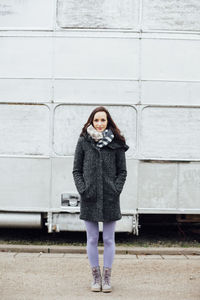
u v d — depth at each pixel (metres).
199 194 6.41
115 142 4.20
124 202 6.32
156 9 6.46
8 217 6.35
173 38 6.45
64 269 5.05
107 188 4.09
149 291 4.25
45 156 6.38
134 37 6.43
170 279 4.69
